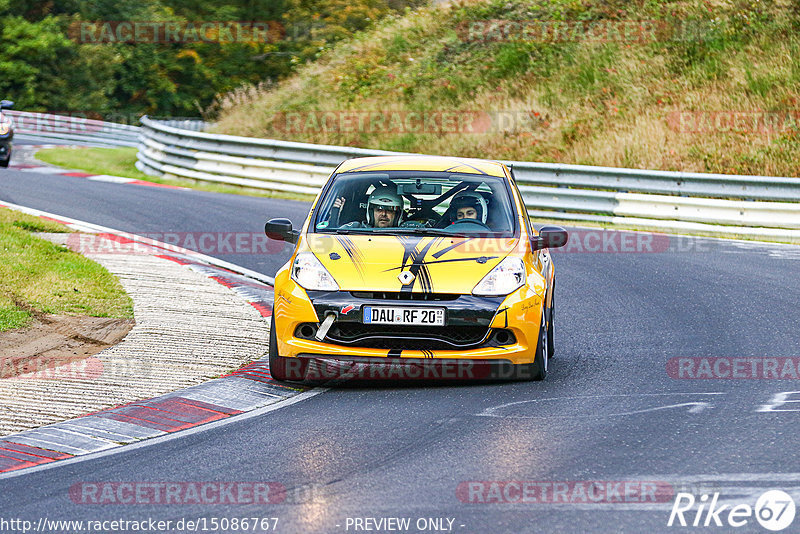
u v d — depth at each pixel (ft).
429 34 366.43
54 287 112.06
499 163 101.14
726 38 299.79
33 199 195.21
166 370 85.97
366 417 72.54
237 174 246.88
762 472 58.23
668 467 59.57
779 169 230.27
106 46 518.37
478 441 65.72
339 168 97.45
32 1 526.16
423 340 79.20
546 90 298.56
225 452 64.69
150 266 132.98
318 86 344.08
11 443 67.05
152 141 281.13
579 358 91.97
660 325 106.73
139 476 60.08
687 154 243.60
